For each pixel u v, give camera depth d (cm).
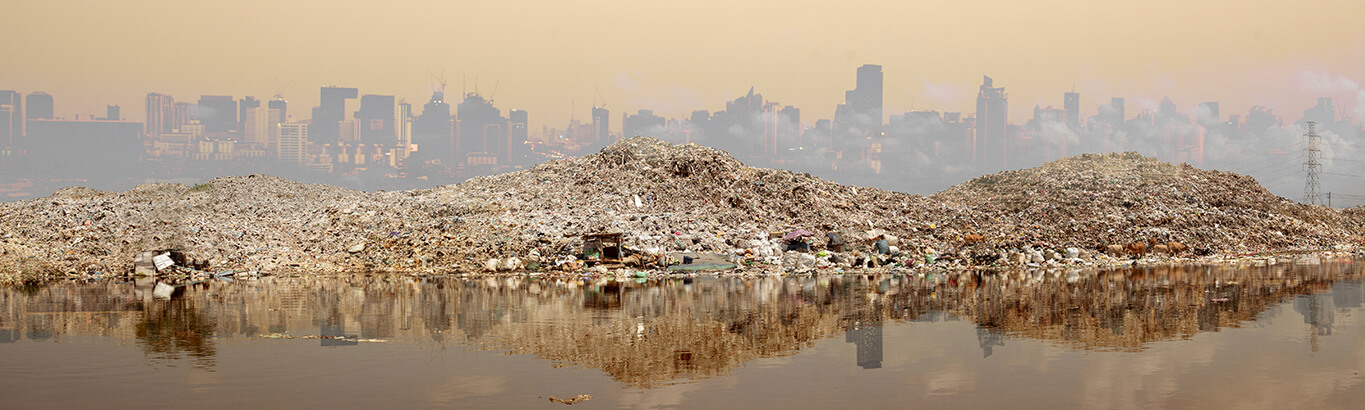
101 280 3388
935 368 1447
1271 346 1653
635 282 3253
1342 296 2588
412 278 3472
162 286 3103
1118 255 4581
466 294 2759
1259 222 5553
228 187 5516
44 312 2262
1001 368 1445
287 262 3966
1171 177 5850
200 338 1792
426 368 1460
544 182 5019
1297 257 4747
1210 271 3725
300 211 5012
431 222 4316
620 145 5347
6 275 3316
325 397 1248
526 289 2947
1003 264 4150
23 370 1442
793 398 1241
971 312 2227
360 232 4341
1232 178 6288
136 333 1866
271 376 1394
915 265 4041
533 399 1237
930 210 5231
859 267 3975
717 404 1205
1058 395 1247
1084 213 5044
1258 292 2731
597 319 2105
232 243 4141
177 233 4081
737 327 1955
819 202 4969
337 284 3177
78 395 1261
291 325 1994
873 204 5194
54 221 3988
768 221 4662
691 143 5425
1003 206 5406
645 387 1313
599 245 3834
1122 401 1212
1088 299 2547
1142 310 2256
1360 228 6378
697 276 3531
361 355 1586
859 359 1537
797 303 2462
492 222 4212
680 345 1702
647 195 4778
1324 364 1469
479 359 1545
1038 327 1936
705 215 4584
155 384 1334
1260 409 1166
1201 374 1388
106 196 5228
